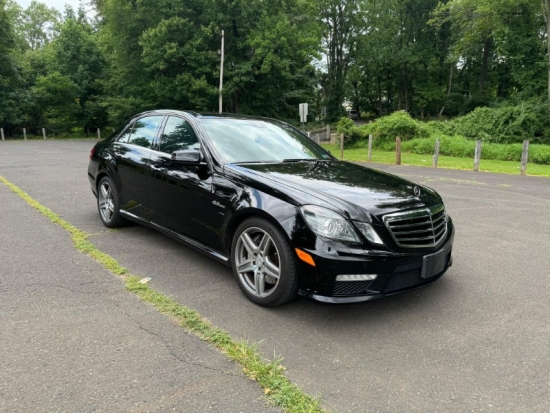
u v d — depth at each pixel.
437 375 2.54
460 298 3.69
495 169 14.07
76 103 43.53
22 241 4.97
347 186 3.46
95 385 2.35
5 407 2.15
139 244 4.96
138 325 3.05
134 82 36.72
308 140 5.08
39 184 9.21
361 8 49.78
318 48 40.47
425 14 52.09
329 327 3.11
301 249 3.05
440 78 56.91
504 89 54.12
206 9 32.06
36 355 2.64
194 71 32.03
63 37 44.03
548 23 25.89
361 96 67.94
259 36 31.56
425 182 10.79
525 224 6.37
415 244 3.21
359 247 2.98
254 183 3.50
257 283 3.41
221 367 2.56
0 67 38.06
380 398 2.30
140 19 34.16
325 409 2.20
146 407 2.18
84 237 5.16
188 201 4.07
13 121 38.25
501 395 2.36
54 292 3.58
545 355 2.79
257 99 35.06
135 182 4.89
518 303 3.60
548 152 17.42
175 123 4.67
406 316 3.33
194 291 3.68
